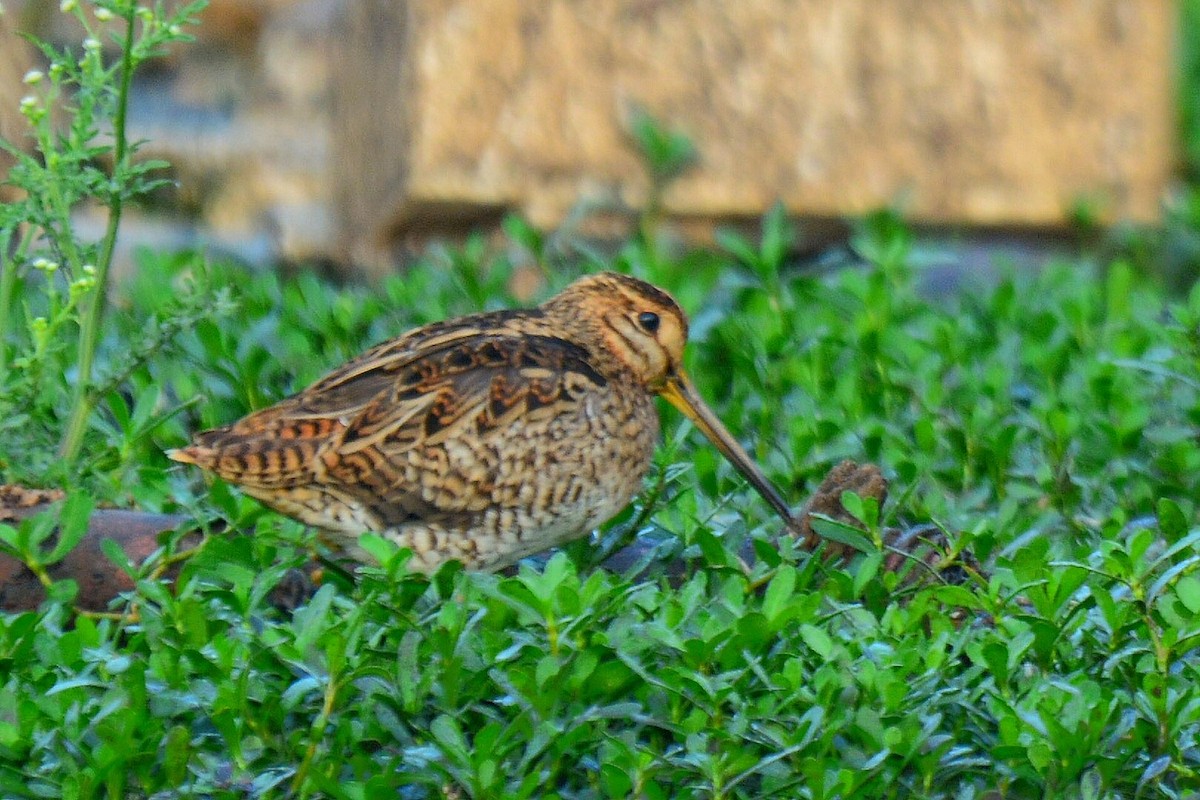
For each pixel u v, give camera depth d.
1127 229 17.02
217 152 19.19
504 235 17.06
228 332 12.95
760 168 17.08
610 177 16.89
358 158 17.97
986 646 8.42
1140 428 11.86
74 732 7.95
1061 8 17.28
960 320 13.82
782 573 8.76
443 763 7.88
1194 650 9.32
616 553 10.45
